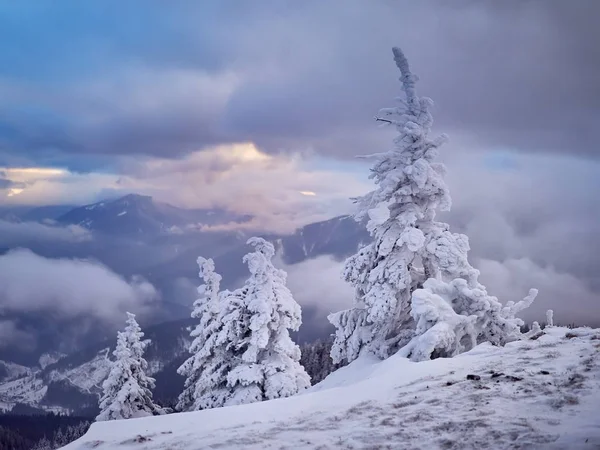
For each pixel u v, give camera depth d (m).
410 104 24.73
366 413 10.96
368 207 25.64
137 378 34.44
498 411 9.48
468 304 21.28
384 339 24.16
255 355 26.23
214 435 10.78
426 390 12.03
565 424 8.26
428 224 24.64
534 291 21.53
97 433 11.95
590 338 14.68
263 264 26.91
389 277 23.45
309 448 9.06
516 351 14.53
